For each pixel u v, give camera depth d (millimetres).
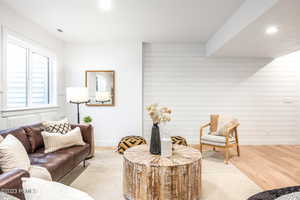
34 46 3211
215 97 4367
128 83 4188
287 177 2551
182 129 4379
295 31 2613
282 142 4352
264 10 2010
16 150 1708
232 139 3307
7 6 2598
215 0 2432
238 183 2369
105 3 2529
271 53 3916
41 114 3365
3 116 2531
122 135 4199
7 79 2744
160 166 1790
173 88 4379
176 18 2994
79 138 2701
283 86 4340
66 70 4211
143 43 4344
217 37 3566
